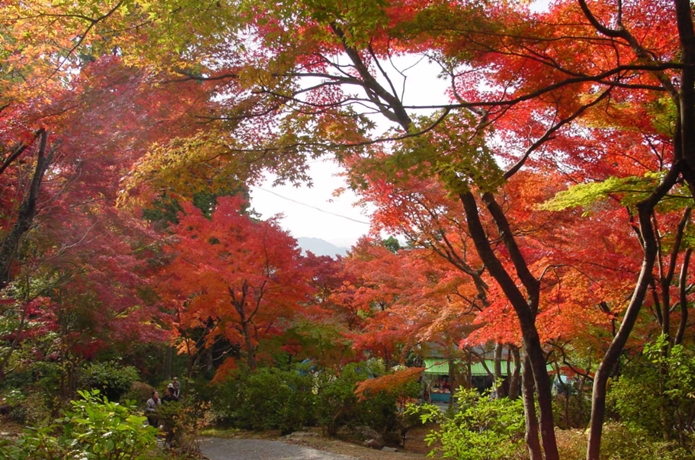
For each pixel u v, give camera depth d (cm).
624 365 980
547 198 1034
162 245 1603
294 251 1739
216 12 636
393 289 1639
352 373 1680
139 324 1508
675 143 666
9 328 1220
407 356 2377
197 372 2233
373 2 548
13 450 434
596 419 700
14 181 1070
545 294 993
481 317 945
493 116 879
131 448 475
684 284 952
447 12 655
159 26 677
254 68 678
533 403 776
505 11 731
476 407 906
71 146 866
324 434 1611
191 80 797
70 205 1111
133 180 748
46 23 706
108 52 788
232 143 721
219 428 1759
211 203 2627
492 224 1105
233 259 1648
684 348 956
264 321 1912
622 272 905
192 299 1794
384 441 1620
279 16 612
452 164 611
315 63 823
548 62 690
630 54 753
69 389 1540
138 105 801
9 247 893
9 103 786
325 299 2152
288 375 1766
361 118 692
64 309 1373
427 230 1145
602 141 930
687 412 878
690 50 597
